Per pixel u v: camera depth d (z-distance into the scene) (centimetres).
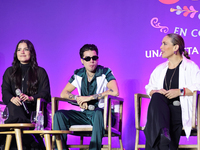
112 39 680
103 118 505
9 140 489
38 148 549
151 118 454
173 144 479
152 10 669
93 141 494
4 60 716
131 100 656
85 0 704
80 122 543
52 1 718
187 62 529
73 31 702
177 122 485
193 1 654
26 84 583
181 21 654
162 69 550
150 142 444
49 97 579
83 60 574
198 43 641
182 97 494
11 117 527
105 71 577
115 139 657
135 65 663
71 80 587
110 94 547
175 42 534
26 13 724
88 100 545
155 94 472
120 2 686
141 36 668
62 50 701
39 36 713
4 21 727
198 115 475
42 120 482
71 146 535
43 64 704
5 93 559
